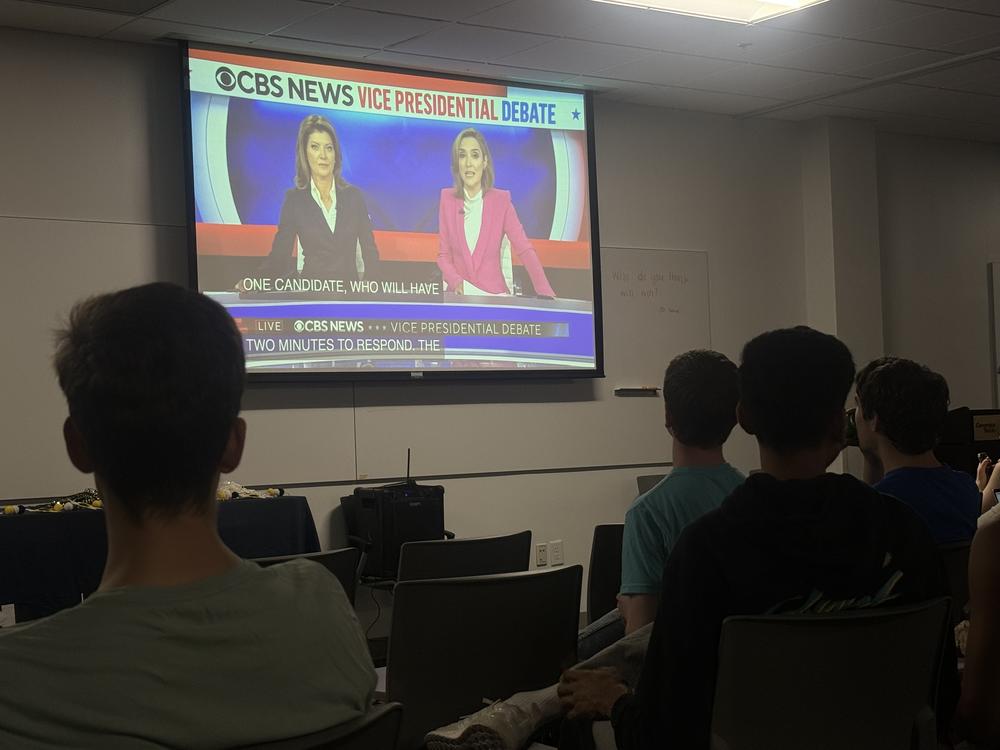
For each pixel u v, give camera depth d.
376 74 6.07
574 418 6.87
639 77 6.53
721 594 1.52
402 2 5.01
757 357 1.61
